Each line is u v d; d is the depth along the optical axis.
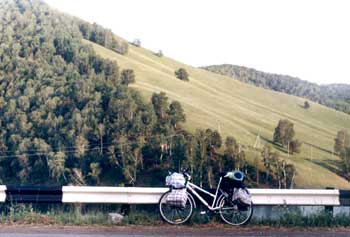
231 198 9.95
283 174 43.41
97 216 10.11
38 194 10.49
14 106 48.72
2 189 10.44
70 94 49.03
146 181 42.62
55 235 8.82
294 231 9.56
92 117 47.28
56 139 46.22
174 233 9.12
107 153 44.38
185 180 10.03
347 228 9.95
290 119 51.12
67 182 43.53
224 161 43.50
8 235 8.78
